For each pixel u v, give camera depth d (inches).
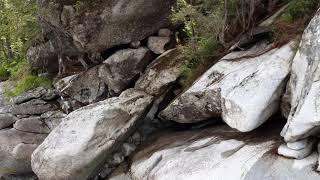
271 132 303.6
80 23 433.1
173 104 369.1
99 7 422.3
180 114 369.1
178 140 369.7
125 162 398.3
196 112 353.1
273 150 279.1
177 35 426.6
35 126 485.4
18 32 527.8
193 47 374.9
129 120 392.8
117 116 388.5
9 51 661.9
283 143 278.4
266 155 277.3
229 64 336.5
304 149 264.8
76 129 384.8
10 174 493.7
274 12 355.9
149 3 419.8
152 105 410.0
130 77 438.6
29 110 494.9
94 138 378.0
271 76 288.4
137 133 416.5
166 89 402.9
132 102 398.0
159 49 431.5
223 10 363.3
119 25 431.5
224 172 284.7
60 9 432.5
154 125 418.9
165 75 401.7
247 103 288.8
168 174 319.0
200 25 373.1
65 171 378.9
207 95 331.3
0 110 507.5
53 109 491.8
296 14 322.3
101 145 379.2
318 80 253.0
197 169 304.2
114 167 401.7
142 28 434.3
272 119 313.6
